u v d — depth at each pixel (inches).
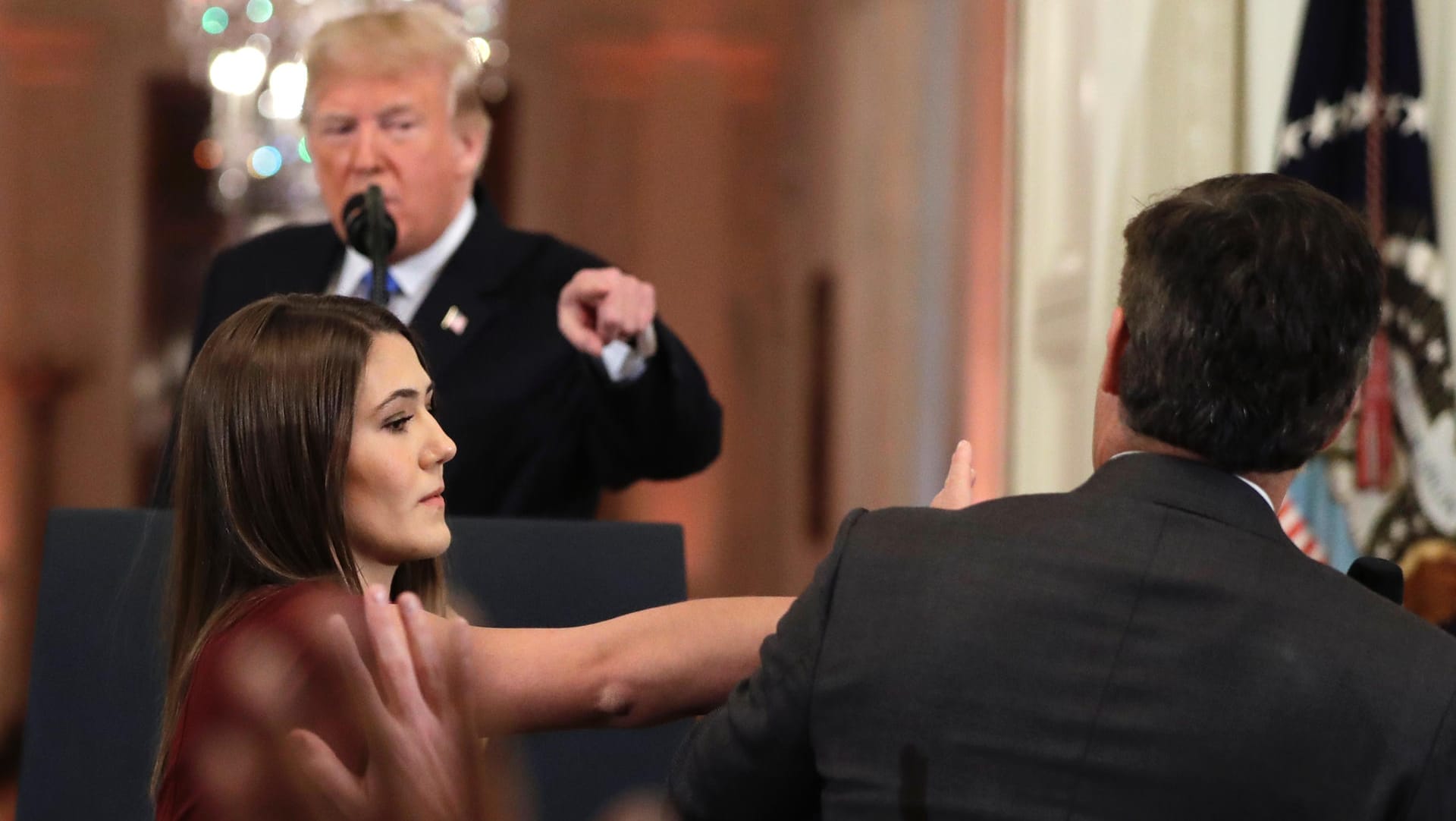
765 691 82.8
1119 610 76.8
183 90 311.3
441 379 164.4
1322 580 77.1
